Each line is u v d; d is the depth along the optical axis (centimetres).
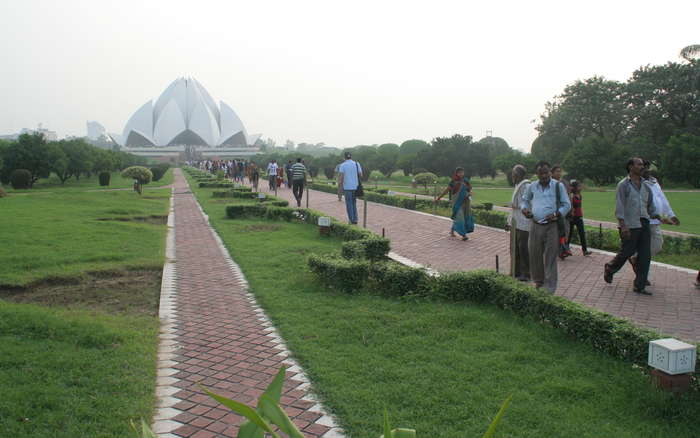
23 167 3027
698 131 4278
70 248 888
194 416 338
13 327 467
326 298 595
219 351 450
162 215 1541
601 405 340
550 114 4888
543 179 604
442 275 595
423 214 1531
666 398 336
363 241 813
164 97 10831
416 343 450
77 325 481
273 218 1388
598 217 1730
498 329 483
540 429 310
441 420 322
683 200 2512
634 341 399
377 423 319
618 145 4322
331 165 4822
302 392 368
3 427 306
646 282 646
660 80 4400
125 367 401
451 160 4078
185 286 679
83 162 3712
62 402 341
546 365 405
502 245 1005
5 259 775
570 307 468
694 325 521
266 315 549
